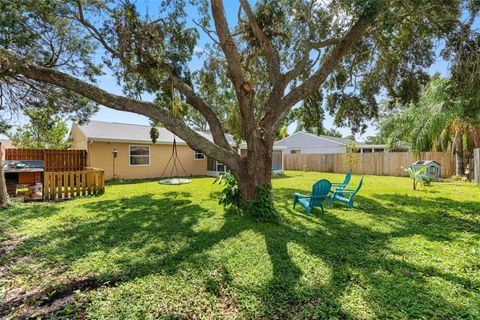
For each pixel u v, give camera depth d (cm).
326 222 507
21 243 393
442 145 1395
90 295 249
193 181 1245
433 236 425
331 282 271
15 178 913
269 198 518
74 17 556
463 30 558
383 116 1644
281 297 245
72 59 658
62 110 816
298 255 341
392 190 945
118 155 1304
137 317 216
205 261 321
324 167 1888
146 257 338
